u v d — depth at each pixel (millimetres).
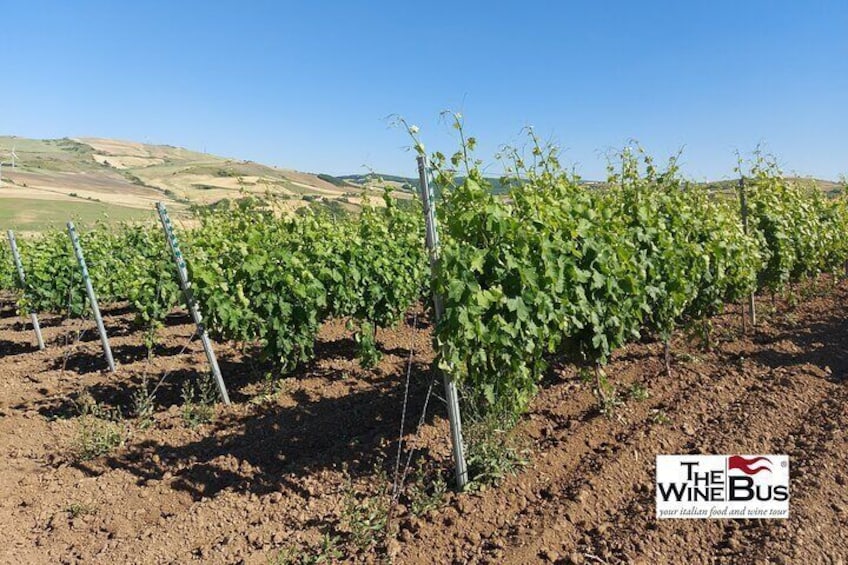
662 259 6191
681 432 5332
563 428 5504
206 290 6359
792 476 4488
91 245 11414
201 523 4266
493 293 4207
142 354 8844
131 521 4410
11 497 4766
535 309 4555
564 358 7297
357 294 7703
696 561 3604
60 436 5914
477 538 3830
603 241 5453
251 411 6375
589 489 4348
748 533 3816
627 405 5953
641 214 6289
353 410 6199
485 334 4246
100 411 6223
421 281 8773
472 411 5230
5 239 14805
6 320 13172
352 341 9055
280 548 3895
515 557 3627
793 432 5270
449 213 4418
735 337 8273
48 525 4402
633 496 4352
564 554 3686
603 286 5355
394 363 7922
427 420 5699
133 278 10688
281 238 7770
